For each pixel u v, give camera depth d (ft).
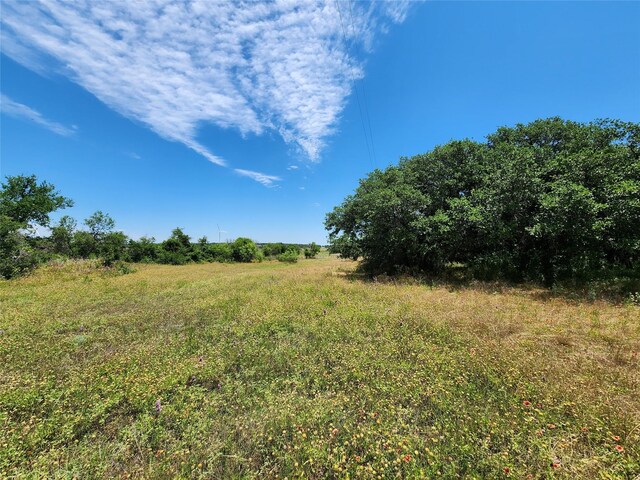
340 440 9.50
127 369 14.85
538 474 7.77
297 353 16.35
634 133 36.42
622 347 16.11
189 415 10.87
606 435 9.20
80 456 8.98
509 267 40.75
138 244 107.04
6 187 85.10
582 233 31.78
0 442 9.05
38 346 18.17
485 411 10.56
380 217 46.01
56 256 69.97
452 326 20.29
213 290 38.83
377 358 15.25
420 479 7.63
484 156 44.42
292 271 67.46
